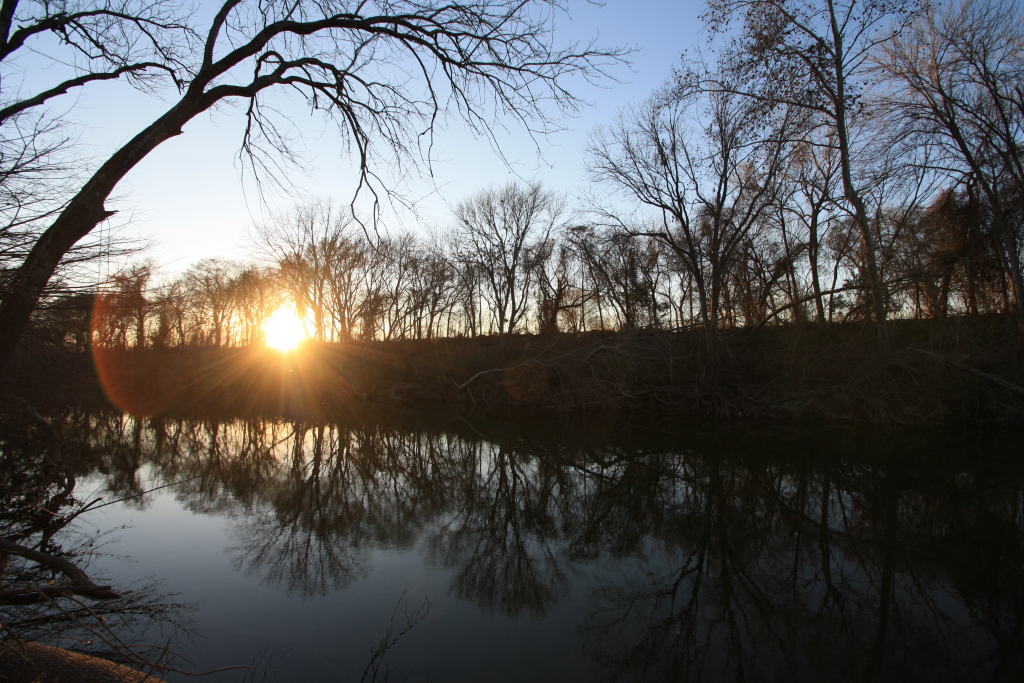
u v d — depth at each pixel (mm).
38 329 7156
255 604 6711
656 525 10273
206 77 5715
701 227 22531
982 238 17984
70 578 6012
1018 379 15078
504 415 23078
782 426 17453
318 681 5094
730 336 20891
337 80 6492
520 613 6742
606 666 5535
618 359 20906
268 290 36219
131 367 18078
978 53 16828
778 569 8109
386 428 21750
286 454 17234
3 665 4289
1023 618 6457
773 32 16641
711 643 6039
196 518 10234
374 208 7043
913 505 10680
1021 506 10383
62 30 6023
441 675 5289
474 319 40156
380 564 8219
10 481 8250
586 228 24453
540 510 11406
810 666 5594
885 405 16344
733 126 19422
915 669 5488
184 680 5027
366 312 36906
